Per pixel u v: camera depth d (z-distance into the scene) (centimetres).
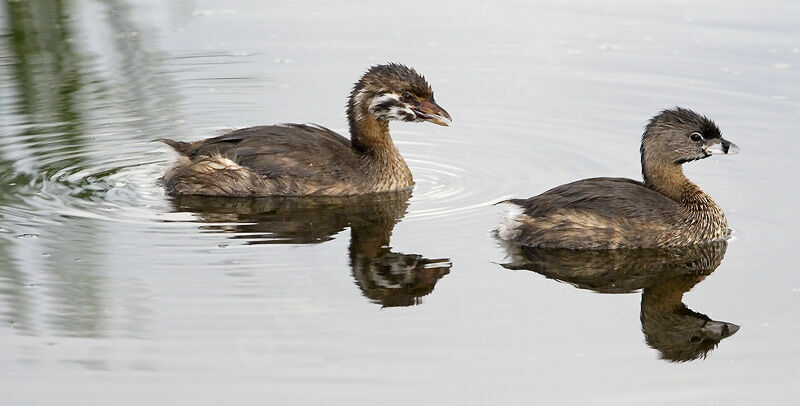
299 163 1645
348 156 1678
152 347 1150
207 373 1105
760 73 2047
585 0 2477
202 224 1509
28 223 1488
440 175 1730
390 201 1628
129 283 1295
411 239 1457
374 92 1680
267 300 1258
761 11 2355
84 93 2041
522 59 2173
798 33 2219
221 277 1318
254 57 2214
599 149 1791
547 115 1934
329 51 2236
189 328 1189
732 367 1134
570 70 2112
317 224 1522
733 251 1415
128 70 2152
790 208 1543
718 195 1595
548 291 1298
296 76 2130
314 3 2520
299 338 1173
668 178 1483
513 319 1223
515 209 1462
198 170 1641
